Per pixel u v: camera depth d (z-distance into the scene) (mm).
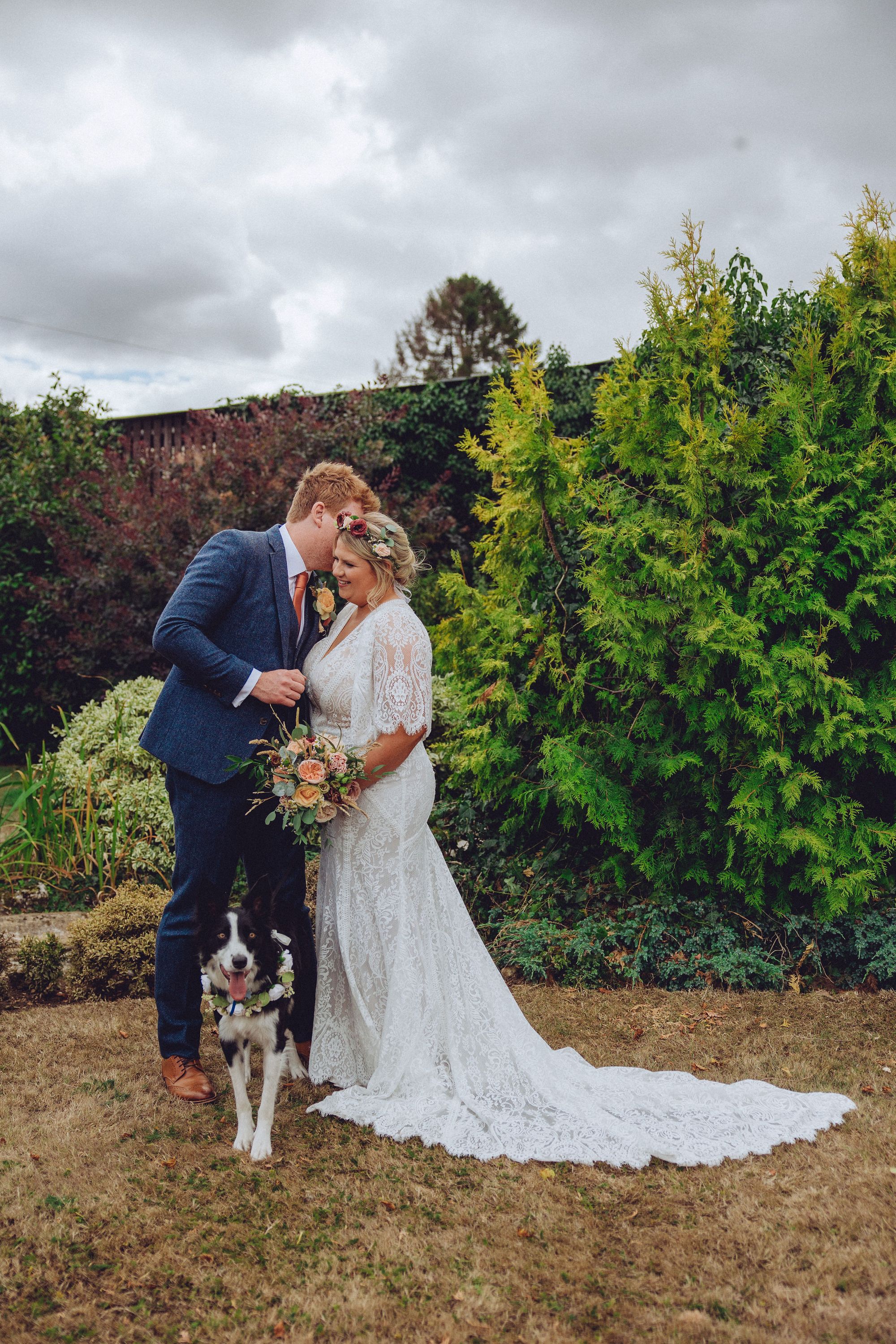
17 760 8633
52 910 4762
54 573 8953
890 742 4324
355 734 2982
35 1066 3184
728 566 4324
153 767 5574
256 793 2990
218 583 2936
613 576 4422
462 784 5340
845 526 4336
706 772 4434
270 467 8109
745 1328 1824
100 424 10492
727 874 4340
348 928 3008
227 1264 2061
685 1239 2160
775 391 4406
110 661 7973
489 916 4680
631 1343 1792
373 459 8930
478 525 10789
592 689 4742
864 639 4461
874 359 4355
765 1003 3863
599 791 4414
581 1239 2168
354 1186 2416
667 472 4465
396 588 3162
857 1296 1930
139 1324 1852
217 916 2629
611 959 4141
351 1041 3104
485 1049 2971
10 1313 1872
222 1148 2623
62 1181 2404
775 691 4125
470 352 39750
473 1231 2207
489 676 5008
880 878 4488
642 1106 2816
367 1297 1942
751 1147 2594
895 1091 3025
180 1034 3010
